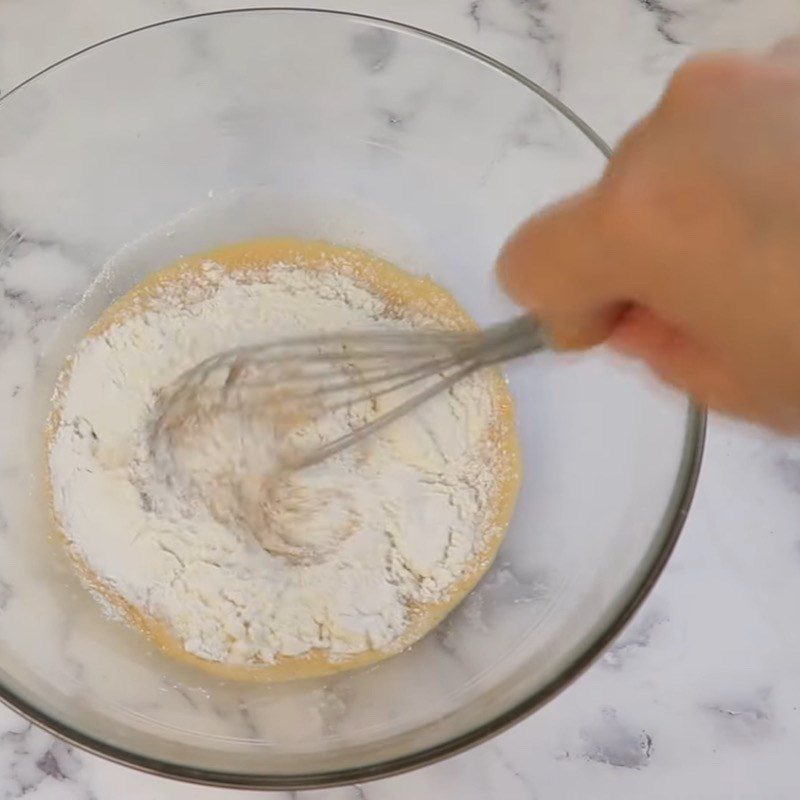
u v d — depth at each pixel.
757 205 0.49
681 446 0.55
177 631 0.59
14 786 0.58
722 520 0.61
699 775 0.59
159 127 0.65
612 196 0.51
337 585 0.59
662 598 0.61
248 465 0.60
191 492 0.60
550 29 0.68
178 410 0.61
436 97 0.63
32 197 0.64
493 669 0.57
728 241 0.49
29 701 0.55
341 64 0.63
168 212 0.66
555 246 0.52
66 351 0.63
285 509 0.60
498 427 0.61
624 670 0.60
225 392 0.61
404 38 0.62
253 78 0.64
